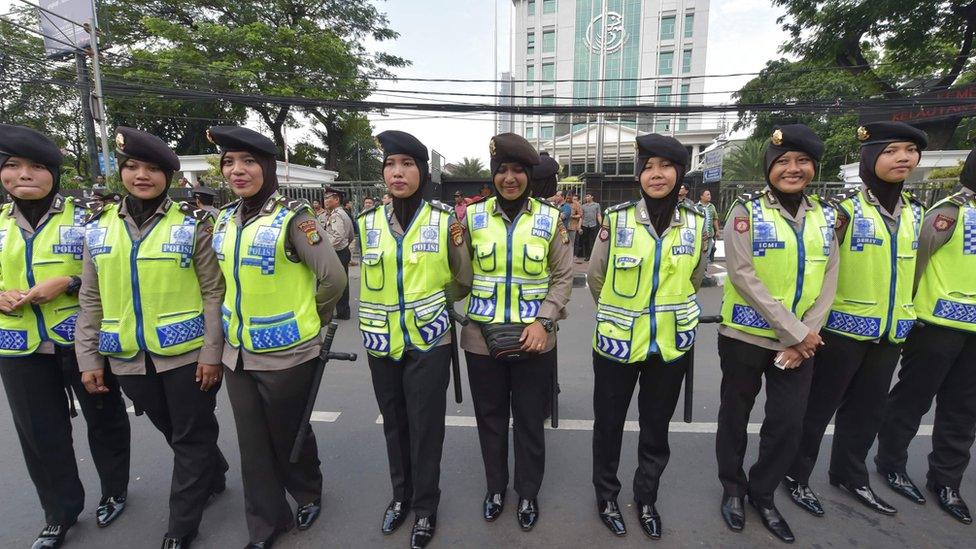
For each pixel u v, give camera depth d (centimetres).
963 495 262
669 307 218
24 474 287
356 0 2019
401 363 224
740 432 237
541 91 3481
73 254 220
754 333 220
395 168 210
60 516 229
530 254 222
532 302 227
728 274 228
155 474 285
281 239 202
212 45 1672
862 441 250
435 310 220
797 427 223
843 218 233
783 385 221
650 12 3262
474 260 233
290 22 1914
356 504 259
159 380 216
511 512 251
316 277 223
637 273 216
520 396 234
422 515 231
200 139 2230
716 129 3203
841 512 248
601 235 232
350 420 354
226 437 329
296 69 1800
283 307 208
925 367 244
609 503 243
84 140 2091
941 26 1631
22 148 201
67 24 1171
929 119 1514
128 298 205
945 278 235
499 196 228
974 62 1681
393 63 2141
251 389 213
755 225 218
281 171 1783
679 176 210
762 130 2109
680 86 3231
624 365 224
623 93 3356
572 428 341
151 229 207
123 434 251
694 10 3206
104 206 212
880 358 237
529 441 239
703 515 247
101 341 208
